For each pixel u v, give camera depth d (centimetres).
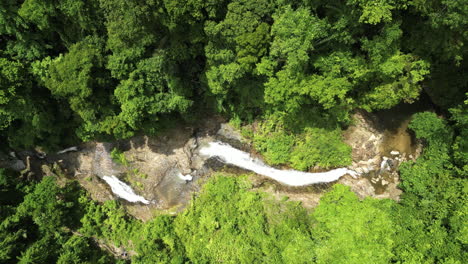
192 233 3434
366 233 2708
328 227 2877
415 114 3098
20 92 2912
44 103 3138
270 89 2788
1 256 2873
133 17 2325
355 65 2661
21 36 2762
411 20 2562
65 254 3184
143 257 3362
